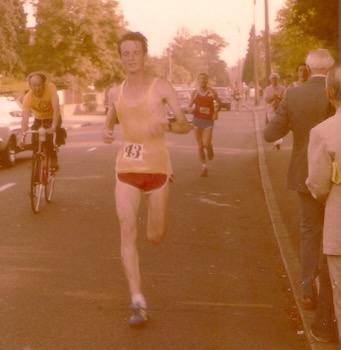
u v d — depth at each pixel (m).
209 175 18.22
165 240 10.55
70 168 19.44
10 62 65.75
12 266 9.01
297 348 6.43
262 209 13.41
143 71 6.89
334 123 5.30
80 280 8.40
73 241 10.40
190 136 32.25
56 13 57.19
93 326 6.90
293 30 22.86
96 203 13.62
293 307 7.53
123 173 6.96
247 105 76.69
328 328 6.26
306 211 7.04
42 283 8.27
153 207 7.02
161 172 6.97
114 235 10.83
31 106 12.85
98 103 71.06
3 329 6.80
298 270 8.49
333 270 5.48
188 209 13.24
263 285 8.34
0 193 14.83
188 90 52.16
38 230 11.15
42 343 6.46
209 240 10.65
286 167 19.36
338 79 5.31
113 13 59.16
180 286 8.25
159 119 6.87
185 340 6.58
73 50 58.09
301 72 10.12
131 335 6.68
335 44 14.63
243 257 9.66
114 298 7.73
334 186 5.40
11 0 66.25
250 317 7.22
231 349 6.39
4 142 19.73
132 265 6.92
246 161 21.88
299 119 6.96
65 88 58.34
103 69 59.88
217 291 8.08
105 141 7.29
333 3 14.22
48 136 12.72
